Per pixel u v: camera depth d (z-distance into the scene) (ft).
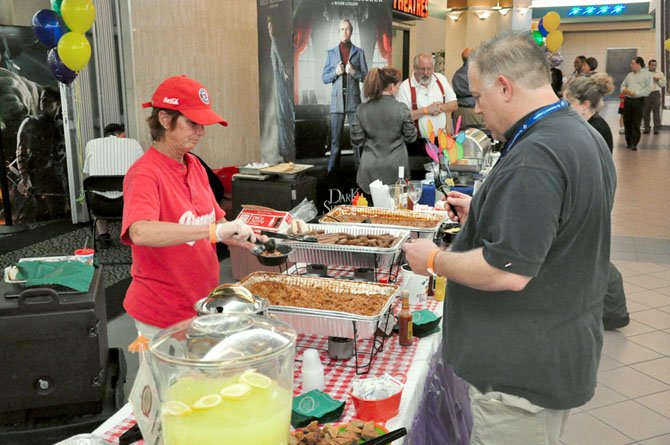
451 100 19.39
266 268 8.38
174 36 22.56
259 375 3.35
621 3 65.46
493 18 37.76
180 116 5.91
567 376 4.95
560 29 74.18
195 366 3.31
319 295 6.53
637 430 9.61
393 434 4.34
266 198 15.76
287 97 20.90
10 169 21.52
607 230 4.97
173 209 6.14
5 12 22.50
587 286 4.84
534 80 4.70
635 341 12.78
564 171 4.40
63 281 7.91
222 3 24.08
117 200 17.95
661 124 53.57
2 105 20.99
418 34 38.86
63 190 22.65
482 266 4.49
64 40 15.81
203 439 3.19
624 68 73.97
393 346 6.51
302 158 21.09
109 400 8.57
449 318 5.36
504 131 4.92
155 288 6.29
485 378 5.10
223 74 24.45
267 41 21.49
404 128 16.26
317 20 20.34
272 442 3.30
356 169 21.61
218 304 4.74
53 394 7.91
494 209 4.56
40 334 7.69
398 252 7.77
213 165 24.30
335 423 5.01
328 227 8.73
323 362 6.13
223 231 5.76
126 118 22.20
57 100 21.74
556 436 5.38
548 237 4.35
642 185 28.68
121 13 21.38
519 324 4.88
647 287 16.01
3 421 7.88
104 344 8.68
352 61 21.06
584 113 12.51
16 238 20.35
